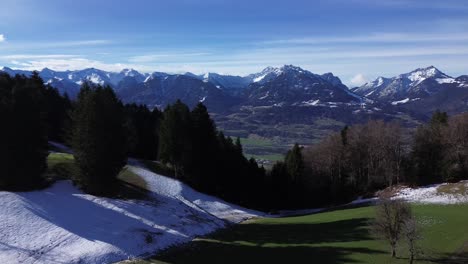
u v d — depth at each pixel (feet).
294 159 333.21
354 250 141.79
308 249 147.64
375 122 330.54
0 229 128.36
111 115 178.40
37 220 138.31
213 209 230.48
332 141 341.41
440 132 282.15
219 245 156.46
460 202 204.54
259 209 318.24
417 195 236.22
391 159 299.99
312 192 330.95
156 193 207.72
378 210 135.44
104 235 140.77
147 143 327.26
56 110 308.81
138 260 130.00
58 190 166.91
